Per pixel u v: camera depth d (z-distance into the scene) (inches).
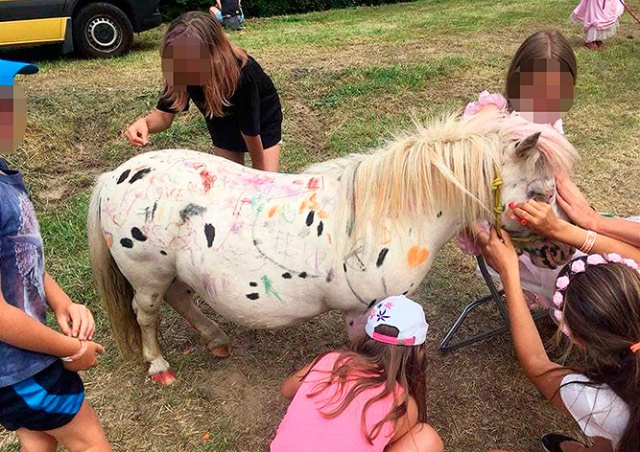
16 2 258.4
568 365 102.0
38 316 63.7
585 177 161.2
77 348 63.6
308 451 64.4
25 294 61.5
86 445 69.6
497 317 116.2
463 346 107.4
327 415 65.5
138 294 92.7
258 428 93.3
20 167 159.6
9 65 56.9
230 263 81.0
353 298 80.4
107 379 102.5
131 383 101.6
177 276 91.4
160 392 99.7
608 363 63.0
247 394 99.7
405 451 70.4
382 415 64.7
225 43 93.7
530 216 75.7
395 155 76.7
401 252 77.8
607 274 63.2
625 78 223.1
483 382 100.9
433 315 117.0
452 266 131.7
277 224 79.9
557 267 85.1
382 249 77.1
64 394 64.5
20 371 60.3
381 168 77.1
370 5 555.8
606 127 187.3
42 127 171.2
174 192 82.7
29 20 262.7
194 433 92.5
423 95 207.6
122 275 93.7
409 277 79.7
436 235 80.0
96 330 113.5
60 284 123.9
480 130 76.9
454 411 95.5
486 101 89.7
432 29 316.8
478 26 315.6
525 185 75.7
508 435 91.4
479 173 74.7
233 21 372.2
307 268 79.4
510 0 430.0
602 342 62.0
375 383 66.4
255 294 81.7
